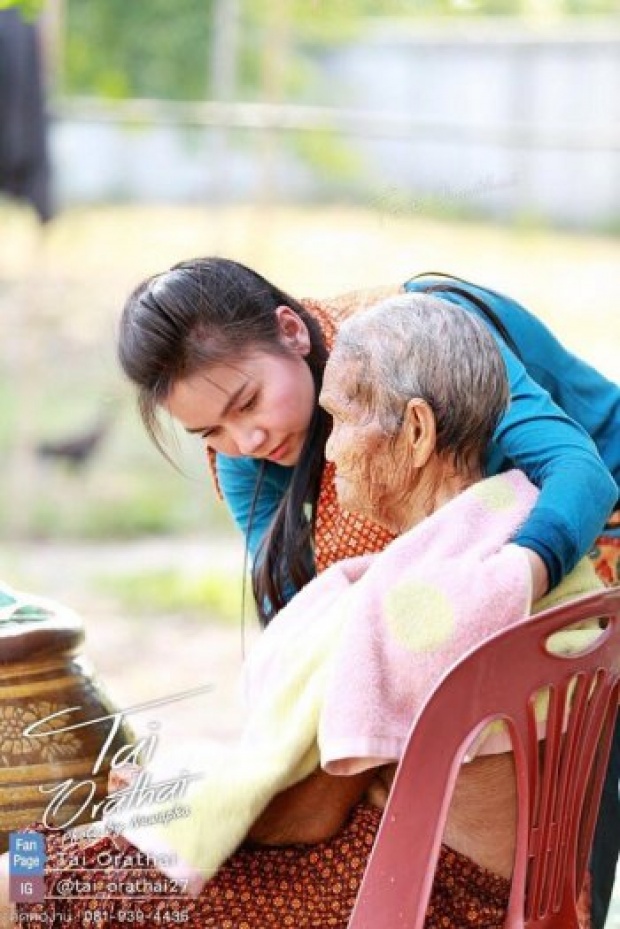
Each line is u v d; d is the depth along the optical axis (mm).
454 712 3391
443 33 33906
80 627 4320
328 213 29766
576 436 4000
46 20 15070
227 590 13023
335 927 3639
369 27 33875
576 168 32812
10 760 4125
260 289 4309
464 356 3734
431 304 3820
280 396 4238
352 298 4594
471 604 3537
